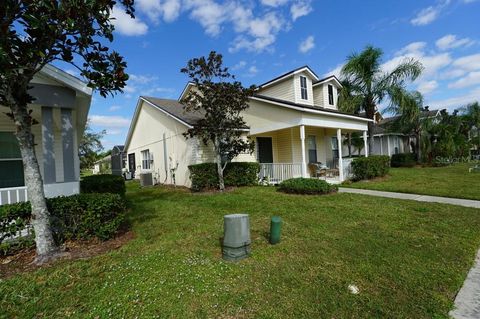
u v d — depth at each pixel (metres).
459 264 3.56
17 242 4.21
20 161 7.03
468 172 14.92
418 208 6.68
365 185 10.98
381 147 24.53
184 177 12.51
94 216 4.59
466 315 2.49
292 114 10.84
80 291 3.00
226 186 11.26
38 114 6.79
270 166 12.78
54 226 4.39
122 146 24.42
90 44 3.86
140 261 3.75
